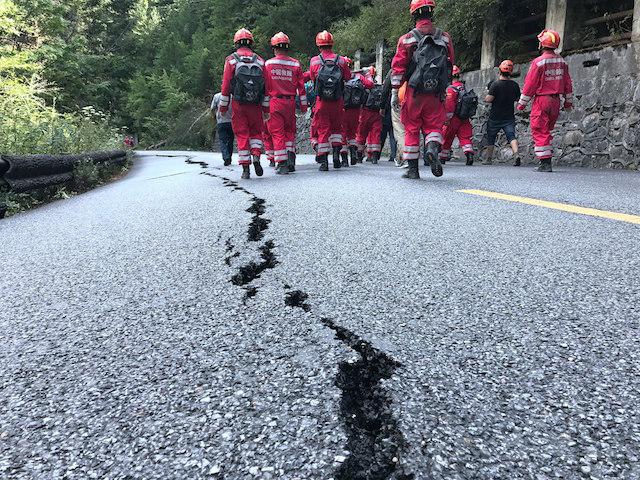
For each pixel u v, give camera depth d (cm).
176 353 149
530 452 99
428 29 523
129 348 155
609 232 284
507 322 162
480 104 1151
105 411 120
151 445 106
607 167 823
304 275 221
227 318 175
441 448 101
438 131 549
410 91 537
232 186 554
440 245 264
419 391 122
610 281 200
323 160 716
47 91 1370
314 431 107
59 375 140
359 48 1741
